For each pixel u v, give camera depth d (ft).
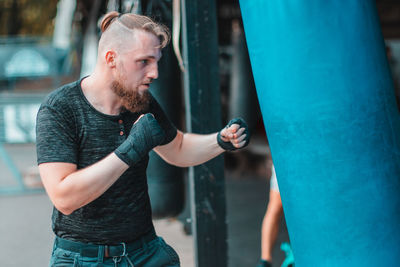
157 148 6.71
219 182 8.72
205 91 8.52
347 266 5.28
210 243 8.72
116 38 5.48
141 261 6.23
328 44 5.07
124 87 5.53
